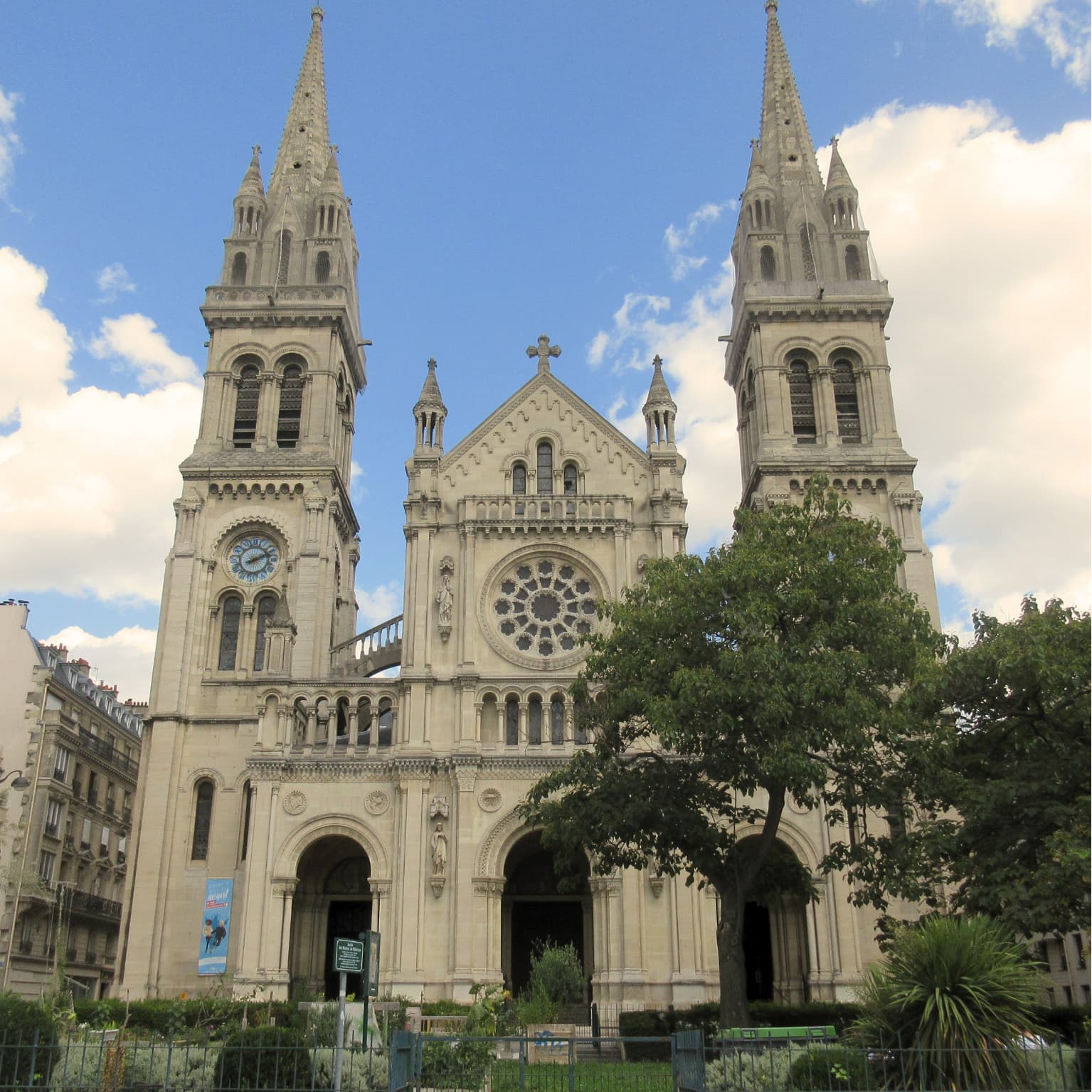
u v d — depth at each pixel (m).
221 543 79.62
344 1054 31.52
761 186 89.81
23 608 86.62
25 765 82.38
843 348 83.69
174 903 70.31
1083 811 38.12
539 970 55.66
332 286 86.88
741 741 47.94
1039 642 41.53
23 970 79.69
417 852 64.94
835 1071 27.91
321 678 71.88
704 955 63.97
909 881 43.88
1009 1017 29.48
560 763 66.38
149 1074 30.11
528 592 72.62
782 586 47.72
